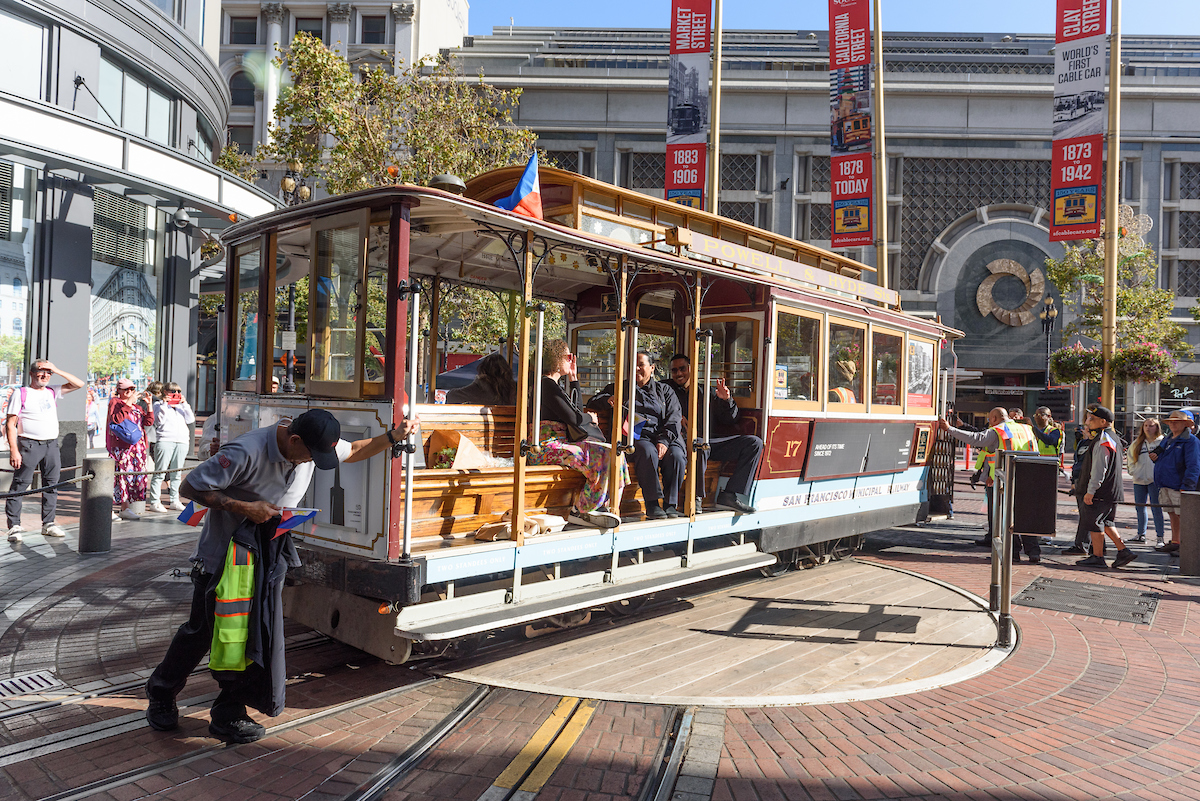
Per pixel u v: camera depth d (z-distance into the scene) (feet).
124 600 21.47
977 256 110.52
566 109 111.14
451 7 141.49
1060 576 28.14
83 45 46.14
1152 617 22.47
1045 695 15.76
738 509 23.06
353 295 15.75
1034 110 109.40
